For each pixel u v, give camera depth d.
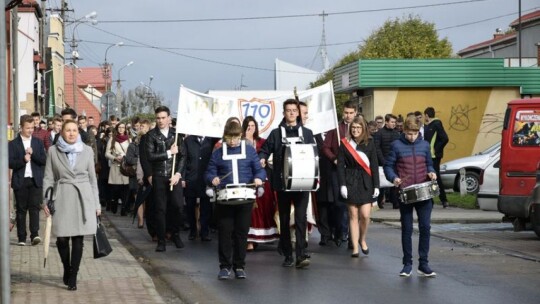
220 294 10.66
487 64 35.28
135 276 11.80
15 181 15.06
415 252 14.47
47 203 10.62
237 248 11.88
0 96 7.06
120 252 14.48
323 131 15.17
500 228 18.64
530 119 16.77
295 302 10.04
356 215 13.88
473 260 13.49
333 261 13.52
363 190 13.76
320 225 15.55
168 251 15.13
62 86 69.94
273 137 12.72
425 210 11.89
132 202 23.52
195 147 16.89
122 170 21.97
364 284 11.30
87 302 9.84
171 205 15.27
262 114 15.91
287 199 12.77
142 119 21.47
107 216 23.08
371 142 13.82
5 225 7.14
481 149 35.66
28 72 43.28
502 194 16.83
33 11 45.00
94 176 10.81
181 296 10.58
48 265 12.77
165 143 15.12
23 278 11.56
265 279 11.80
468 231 18.02
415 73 35.12
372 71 35.12
